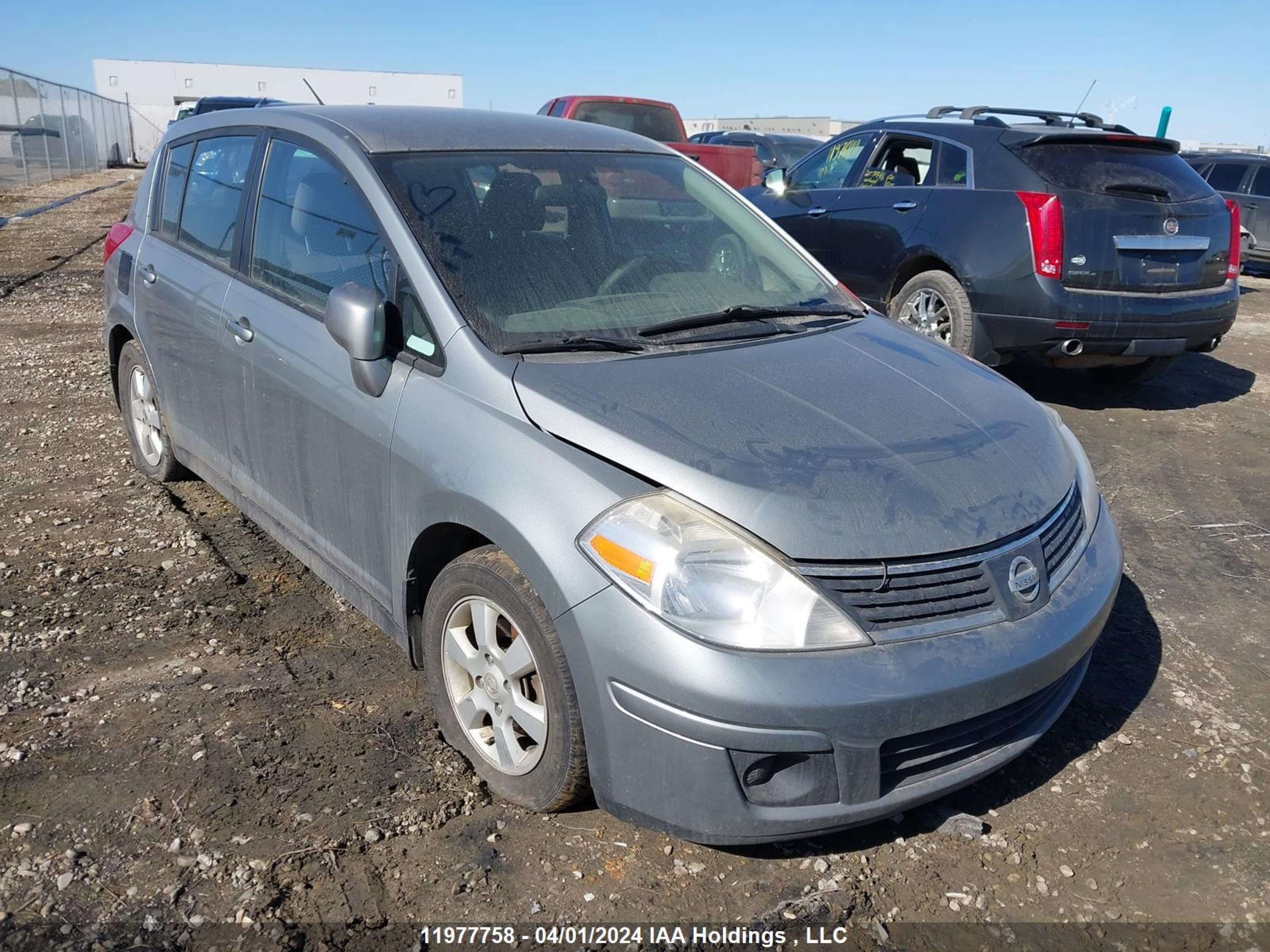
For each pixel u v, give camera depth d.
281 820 2.59
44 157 23.33
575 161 3.54
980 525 2.42
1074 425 6.30
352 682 3.24
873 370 2.98
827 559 2.24
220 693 3.14
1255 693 3.40
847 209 7.34
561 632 2.35
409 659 3.04
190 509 4.60
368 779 2.76
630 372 2.71
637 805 2.33
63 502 4.63
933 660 2.27
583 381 2.63
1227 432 6.27
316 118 3.50
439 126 3.45
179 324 4.04
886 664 2.23
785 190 7.64
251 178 3.74
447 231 2.99
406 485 2.79
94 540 4.22
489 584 2.56
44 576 3.88
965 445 2.65
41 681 3.17
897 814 2.53
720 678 2.16
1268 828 2.74
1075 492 2.88
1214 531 4.74
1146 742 3.11
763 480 2.33
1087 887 2.50
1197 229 6.19
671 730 2.22
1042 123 6.85
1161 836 2.69
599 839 2.57
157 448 4.76
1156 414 6.61
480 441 2.57
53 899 2.31
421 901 2.36
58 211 17.08
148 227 4.55
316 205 3.32
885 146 7.29
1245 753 3.06
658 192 3.62
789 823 2.26
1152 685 3.43
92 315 8.96
